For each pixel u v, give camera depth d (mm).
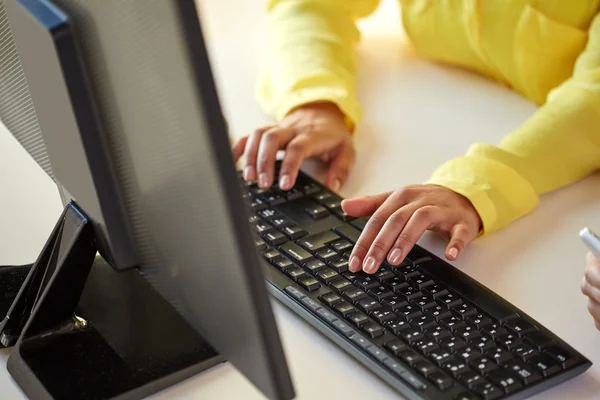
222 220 435
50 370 599
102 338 633
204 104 411
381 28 1307
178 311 555
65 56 478
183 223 470
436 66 1180
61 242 610
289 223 788
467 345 611
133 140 475
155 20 411
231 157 423
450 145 974
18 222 820
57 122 522
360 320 640
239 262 441
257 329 458
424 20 1149
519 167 869
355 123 1005
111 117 485
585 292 673
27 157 962
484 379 576
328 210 815
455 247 760
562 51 1057
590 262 685
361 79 1138
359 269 712
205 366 612
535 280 733
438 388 569
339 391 595
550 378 583
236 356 501
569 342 652
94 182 514
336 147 964
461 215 801
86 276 619
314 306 663
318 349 641
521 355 601
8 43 602
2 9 586
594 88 946
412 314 645
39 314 621
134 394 586
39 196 873
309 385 602
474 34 1091
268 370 469
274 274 712
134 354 617
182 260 494
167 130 440
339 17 1209
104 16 448
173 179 457
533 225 828
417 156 954
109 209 525
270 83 1100
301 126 965
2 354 649
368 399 585
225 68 1187
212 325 511
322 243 755
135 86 448
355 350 614
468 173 852
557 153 893
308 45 1125
